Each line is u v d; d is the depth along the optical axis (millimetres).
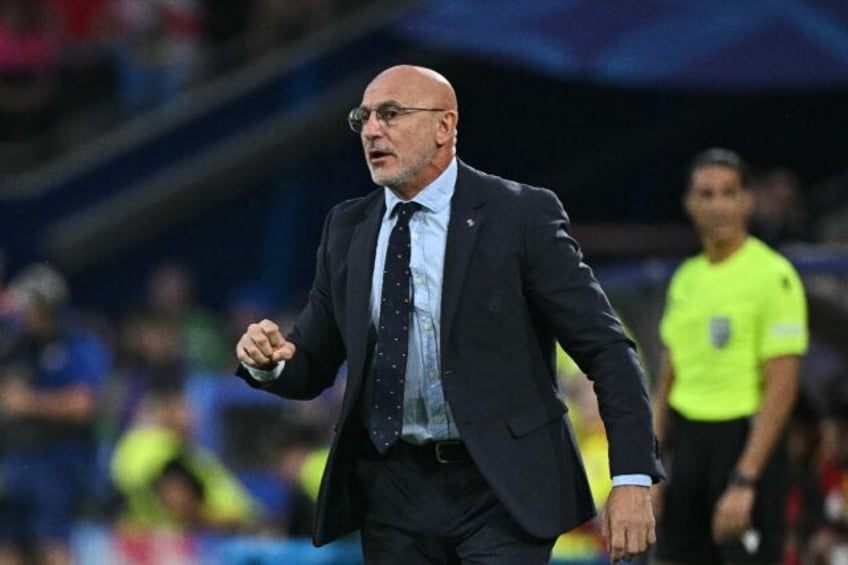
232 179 56656
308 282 57281
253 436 43969
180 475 41344
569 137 57438
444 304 17734
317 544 18344
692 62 39062
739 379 24859
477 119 56906
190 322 49375
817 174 55781
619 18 40656
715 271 25203
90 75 57656
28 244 55375
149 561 40094
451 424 17859
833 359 32250
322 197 57219
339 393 41781
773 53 39125
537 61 39656
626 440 17234
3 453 41781
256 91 57188
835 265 30531
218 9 58812
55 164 55906
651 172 57406
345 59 57250
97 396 43156
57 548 41531
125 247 56000
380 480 18234
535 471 17672
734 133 57000
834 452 28891
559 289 17625
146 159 56469
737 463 24797
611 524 17125
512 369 17797
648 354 30891
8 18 57219
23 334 42188
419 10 42344
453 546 18109
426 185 18000
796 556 28203
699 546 25422
